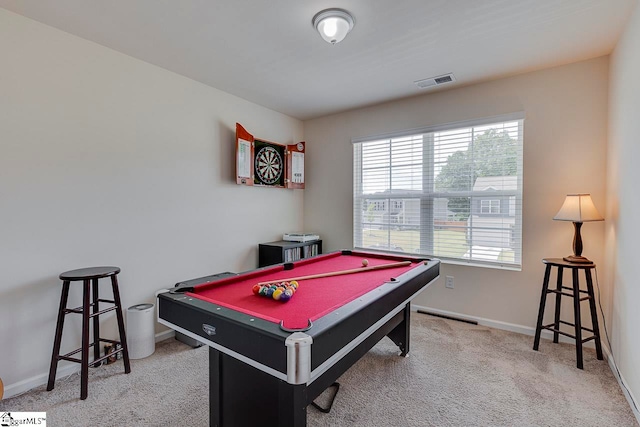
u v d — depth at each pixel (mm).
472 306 2947
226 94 3109
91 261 2166
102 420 1616
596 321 2188
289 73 2654
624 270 1876
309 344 972
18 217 1848
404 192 3389
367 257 2699
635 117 1705
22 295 1870
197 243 2865
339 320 1144
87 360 1824
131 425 1579
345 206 3785
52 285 1985
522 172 2693
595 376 2004
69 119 2043
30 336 1901
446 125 3049
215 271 3029
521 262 2723
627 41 1862
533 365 2146
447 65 2496
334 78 2762
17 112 1831
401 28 1959
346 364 1543
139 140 2424
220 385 1417
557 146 2523
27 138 1870
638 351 1617
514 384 1923
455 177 3076
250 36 2062
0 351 1798
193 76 2730
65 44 2016
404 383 1939
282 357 992
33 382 1906
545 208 2582
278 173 3686
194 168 2828
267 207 3625
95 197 2180
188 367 2156
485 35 2049
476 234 2977
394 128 3379
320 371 1036
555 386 1899
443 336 2631
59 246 2012
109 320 2295
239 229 3279
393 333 2297
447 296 3078
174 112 2656
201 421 1608
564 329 2533
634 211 1711
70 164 2053
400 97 3244
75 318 2117
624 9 1756
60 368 2033
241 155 3154
